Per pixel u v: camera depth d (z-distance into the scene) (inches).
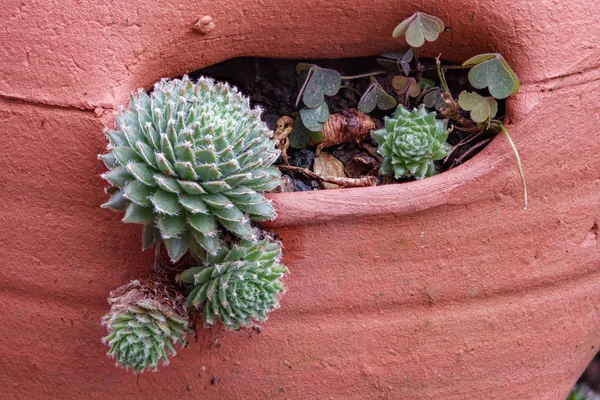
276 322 14.2
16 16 12.9
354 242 14.0
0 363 14.3
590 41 14.0
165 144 12.4
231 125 12.7
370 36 14.3
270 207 13.2
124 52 13.2
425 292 14.4
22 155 13.3
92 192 13.4
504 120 14.2
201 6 13.4
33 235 13.6
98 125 13.1
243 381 14.3
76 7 13.0
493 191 14.1
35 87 13.1
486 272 14.5
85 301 13.9
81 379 14.2
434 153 14.4
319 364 14.4
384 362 14.5
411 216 14.0
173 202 12.6
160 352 13.0
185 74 13.7
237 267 13.0
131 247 13.7
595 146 14.3
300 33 14.1
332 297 14.2
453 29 14.1
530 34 13.9
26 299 13.9
